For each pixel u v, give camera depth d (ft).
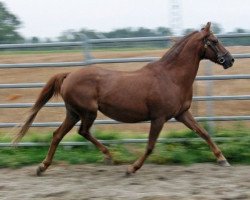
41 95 27.99
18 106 32.37
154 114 26.89
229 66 27.81
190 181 25.70
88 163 30.17
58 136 27.89
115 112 27.14
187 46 27.43
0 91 60.59
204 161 29.91
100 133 32.86
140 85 26.81
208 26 27.63
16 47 32.45
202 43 27.55
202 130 28.89
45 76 70.79
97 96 27.14
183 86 27.35
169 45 32.04
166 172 27.66
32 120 28.02
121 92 26.81
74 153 31.24
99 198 23.06
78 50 33.12
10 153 31.94
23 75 72.43
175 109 27.17
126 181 26.00
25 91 60.23
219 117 31.81
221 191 23.76
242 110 47.98
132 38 31.76
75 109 27.50
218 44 27.63
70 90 27.14
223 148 30.14
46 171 28.58
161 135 32.58
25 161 30.17
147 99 26.71
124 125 41.06
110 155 29.43
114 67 67.21
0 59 83.82
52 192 24.12
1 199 23.34
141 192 23.93
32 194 23.97
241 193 23.31
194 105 33.55
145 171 27.99
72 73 27.63
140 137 33.09
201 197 22.74
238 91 56.18
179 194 23.34
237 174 26.91
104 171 28.27
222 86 59.16
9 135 33.22
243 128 32.19
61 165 29.86
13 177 27.45
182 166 29.04
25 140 32.96
